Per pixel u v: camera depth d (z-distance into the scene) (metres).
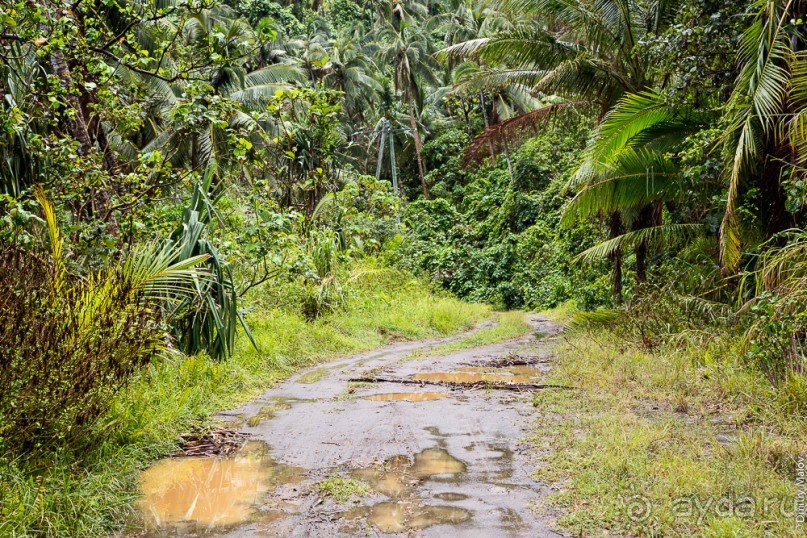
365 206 21.77
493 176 34.53
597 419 5.43
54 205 6.48
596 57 12.78
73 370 4.26
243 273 10.28
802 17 7.55
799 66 7.47
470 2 36.81
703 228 10.90
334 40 38.97
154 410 5.40
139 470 4.44
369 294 15.62
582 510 3.57
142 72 6.93
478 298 25.73
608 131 10.45
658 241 11.20
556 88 13.09
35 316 4.23
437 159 40.91
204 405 6.27
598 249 11.69
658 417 5.48
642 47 10.12
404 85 36.16
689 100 9.63
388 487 4.08
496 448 4.89
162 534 3.42
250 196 8.95
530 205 28.70
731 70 8.80
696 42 8.67
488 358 10.11
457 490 4.00
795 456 4.13
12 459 3.83
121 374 4.59
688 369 7.06
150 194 8.12
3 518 3.17
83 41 6.53
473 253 27.56
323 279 13.17
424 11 48.34
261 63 30.80
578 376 7.44
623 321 10.16
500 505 3.74
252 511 3.72
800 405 5.27
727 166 8.66
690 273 10.22
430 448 4.93
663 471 3.97
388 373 8.74
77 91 6.73
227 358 7.46
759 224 8.98
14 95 6.69
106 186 7.23
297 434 5.42
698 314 8.98
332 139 13.19
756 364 6.41
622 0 11.99
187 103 6.90
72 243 6.38
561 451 4.63
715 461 4.13
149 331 5.07
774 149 8.50
